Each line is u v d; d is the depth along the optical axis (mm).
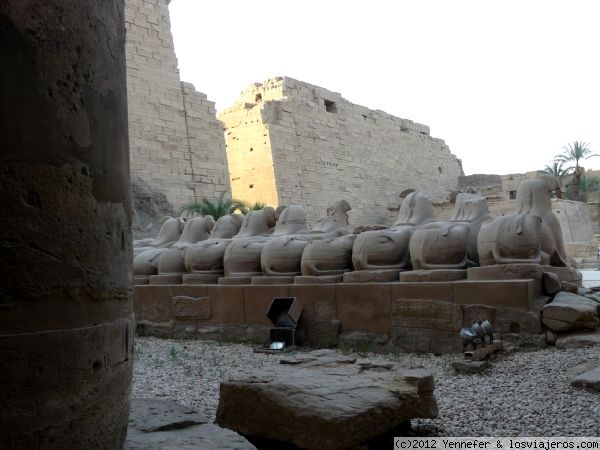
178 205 25234
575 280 9344
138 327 11195
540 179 9320
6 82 2447
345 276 9180
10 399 2406
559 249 9211
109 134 2967
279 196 31016
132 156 23844
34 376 2484
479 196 9680
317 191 33875
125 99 3215
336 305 8977
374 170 39000
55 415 2553
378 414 3988
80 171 2740
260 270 10516
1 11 2434
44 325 2539
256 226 11625
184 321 10672
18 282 2457
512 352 7254
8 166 2445
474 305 7801
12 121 2463
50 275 2570
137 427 3695
